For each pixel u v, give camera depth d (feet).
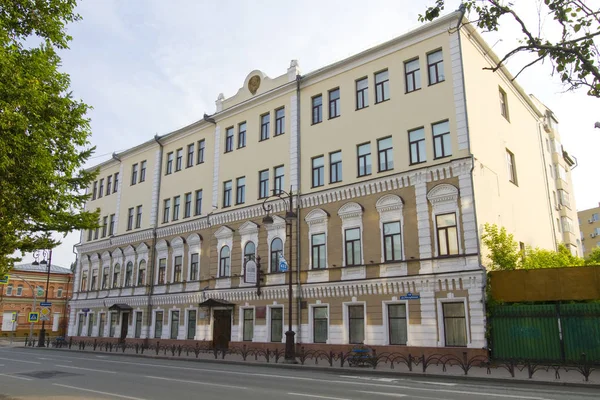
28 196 35.86
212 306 107.45
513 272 69.05
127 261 139.13
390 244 81.71
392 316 78.95
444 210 75.97
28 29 35.27
